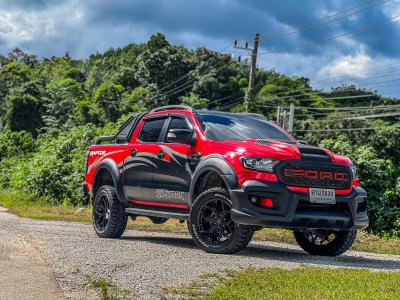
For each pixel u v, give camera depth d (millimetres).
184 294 5148
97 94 78625
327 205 7820
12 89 80438
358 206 8094
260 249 9086
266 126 9242
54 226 11188
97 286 5375
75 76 108500
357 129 41125
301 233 9094
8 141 36219
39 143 36625
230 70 81500
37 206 18703
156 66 83938
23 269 5973
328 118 51375
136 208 9578
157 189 9047
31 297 4816
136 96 80250
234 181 7652
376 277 6043
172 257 7281
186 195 8562
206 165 8070
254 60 38625
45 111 73375
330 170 7809
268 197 7496
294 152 7727
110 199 9797
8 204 18750
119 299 4938
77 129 26578
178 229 11953
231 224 7855
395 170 15297
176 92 80625
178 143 8688
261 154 7645
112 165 9914
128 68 93938
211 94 76375
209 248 7930
